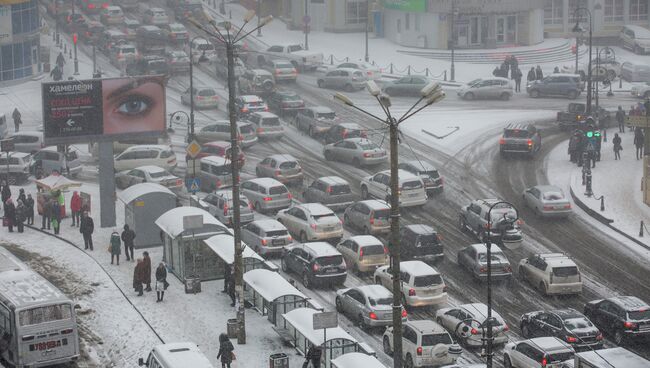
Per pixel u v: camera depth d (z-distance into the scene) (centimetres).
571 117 12375
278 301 6950
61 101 9012
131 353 6650
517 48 16700
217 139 12012
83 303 7494
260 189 9619
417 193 9575
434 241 8200
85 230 8719
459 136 12319
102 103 9131
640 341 6812
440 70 15750
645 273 8175
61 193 9631
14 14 15075
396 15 17150
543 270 7725
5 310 6297
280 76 14938
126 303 7525
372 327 7000
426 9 16538
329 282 7712
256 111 12962
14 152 11325
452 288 7800
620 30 17925
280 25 18788
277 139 12419
